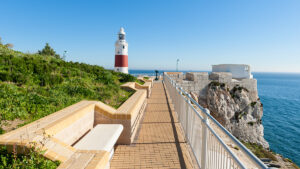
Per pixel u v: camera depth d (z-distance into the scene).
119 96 8.18
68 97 6.21
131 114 4.71
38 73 7.44
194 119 3.96
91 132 3.71
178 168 3.63
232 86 26.42
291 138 26.36
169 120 6.67
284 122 34.06
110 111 4.83
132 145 4.63
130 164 3.76
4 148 2.40
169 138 5.07
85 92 7.07
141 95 7.44
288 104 51.75
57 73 8.24
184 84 25.17
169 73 27.39
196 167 3.67
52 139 2.77
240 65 31.52
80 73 10.01
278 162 14.52
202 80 25.69
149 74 33.94
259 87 102.50
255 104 25.59
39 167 2.24
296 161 20.06
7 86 5.34
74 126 3.87
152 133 5.42
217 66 33.78
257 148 19.70
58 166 2.32
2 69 6.67
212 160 2.67
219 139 2.29
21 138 2.54
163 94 12.98
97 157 2.60
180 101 6.14
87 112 4.52
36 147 2.40
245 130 24.34
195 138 3.76
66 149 2.69
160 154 4.18
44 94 5.86
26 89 5.71
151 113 7.64
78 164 2.39
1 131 3.32
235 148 6.17
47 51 26.69
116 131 3.78
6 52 10.35
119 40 31.69
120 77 14.64
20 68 7.00
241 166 1.64
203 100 25.61
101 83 9.55
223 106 24.64
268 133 28.44
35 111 4.56
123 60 32.06
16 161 2.24
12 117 3.96
